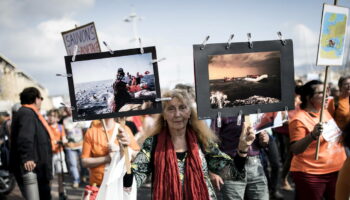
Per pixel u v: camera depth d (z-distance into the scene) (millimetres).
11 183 6809
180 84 3545
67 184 7578
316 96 3176
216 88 2240
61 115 8375
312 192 3117
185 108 2309
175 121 2287
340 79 4660
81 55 2264
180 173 2242
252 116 2537
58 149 6445
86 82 2279
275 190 4953
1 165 6668
